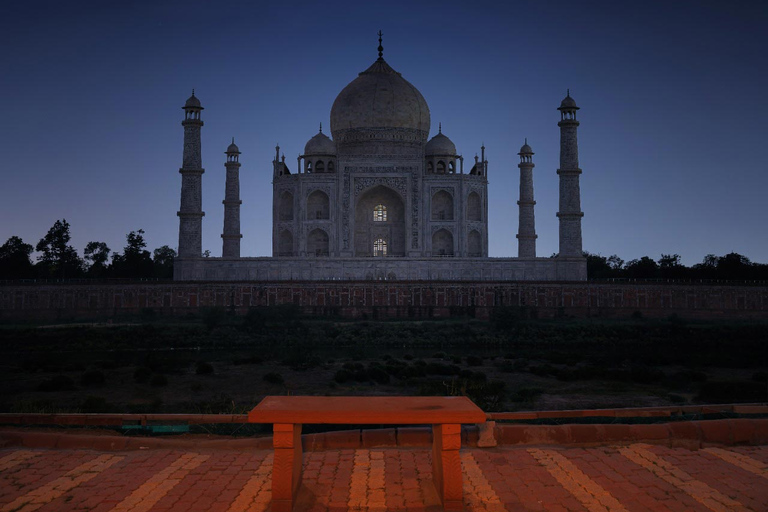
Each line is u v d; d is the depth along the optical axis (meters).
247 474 16.56
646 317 101.31
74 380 52.50
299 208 121.75
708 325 94.06
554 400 44.69
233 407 36.62
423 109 132.50
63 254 128.00
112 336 78.38
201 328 85.62
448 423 14.16
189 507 14.33
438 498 14.82
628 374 54.41
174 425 21.92
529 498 14.87
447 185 123.06
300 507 14.36
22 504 14.47
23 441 19.12
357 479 16.17
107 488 15.50
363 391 47.69
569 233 110.12
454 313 100.81
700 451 18.36
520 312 95.19
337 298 100.88
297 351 68.12
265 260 108.94
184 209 108.25
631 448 18.56
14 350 71.75
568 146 110.75
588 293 102.25
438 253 124.31
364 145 129.75
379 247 125.88
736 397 45.84
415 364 58.75
